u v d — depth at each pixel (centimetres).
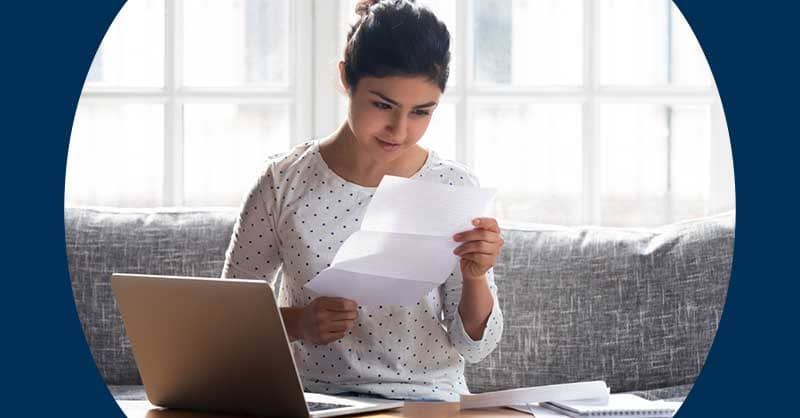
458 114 318
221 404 195
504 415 190
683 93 318
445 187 186
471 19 323
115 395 271
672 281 271
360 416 189
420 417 188
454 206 189
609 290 272
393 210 185
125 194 328
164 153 322
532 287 276
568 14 323
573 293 273
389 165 227
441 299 229
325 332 204
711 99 317
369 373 224
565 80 325
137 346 198
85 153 326
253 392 188
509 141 327
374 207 184
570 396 193
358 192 227
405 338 225
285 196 228
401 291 201
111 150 327
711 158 321
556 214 327
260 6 326
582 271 274
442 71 205
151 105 328
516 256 279
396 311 224
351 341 225
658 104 325
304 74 319
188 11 326
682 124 326
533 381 272
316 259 226
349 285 199
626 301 271
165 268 283
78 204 326
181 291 185
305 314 207
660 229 281
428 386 226
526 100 317
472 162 322
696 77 325
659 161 327
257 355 182
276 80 327
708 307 270
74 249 285
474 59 323
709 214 323
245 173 331
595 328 271
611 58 327
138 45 326
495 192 189
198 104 329
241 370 187
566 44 324
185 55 327
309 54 319
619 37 326
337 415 188
